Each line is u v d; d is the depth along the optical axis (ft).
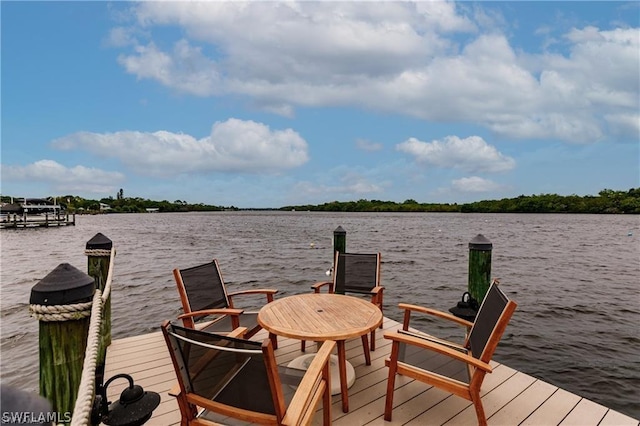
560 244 77.30
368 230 125.08
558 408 8.57
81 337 5.72
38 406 2.23
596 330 23.63
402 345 9.25
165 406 8.58
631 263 50.85
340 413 8.32
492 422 8.00
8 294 34.94
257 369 5.50
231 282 39.81
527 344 21.38
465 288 36.04
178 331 6.02
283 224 181.37
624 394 16.26
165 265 50.96
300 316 9.67
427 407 8.54
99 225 173.58
